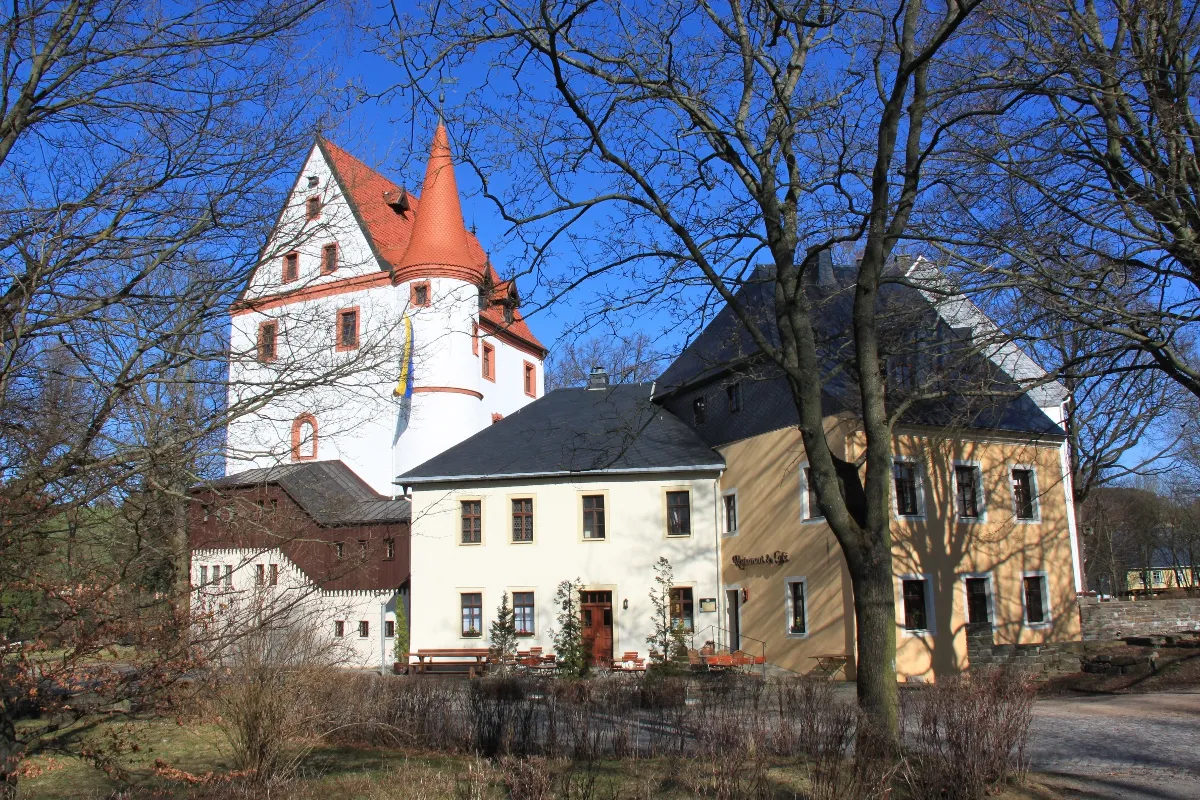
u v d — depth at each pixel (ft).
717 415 98.32
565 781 28.14
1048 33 41.57
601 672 84.53
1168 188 41.93
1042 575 84.02
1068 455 103.14
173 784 32.37
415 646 97.19
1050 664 79.61
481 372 134.92
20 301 24.35
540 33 34.37
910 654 74.23
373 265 129.39
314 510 69.00
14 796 25.14
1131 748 40.70
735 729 31.19
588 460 95.86
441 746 39.40
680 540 94.17
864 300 35.55
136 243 28.14
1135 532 189.47
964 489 81.76
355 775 33.24
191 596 25.86
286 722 33.17
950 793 27.40
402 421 124.77
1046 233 42.39
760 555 86.12
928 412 80.02
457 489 99.60
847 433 76.48
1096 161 44.32
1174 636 79.05
